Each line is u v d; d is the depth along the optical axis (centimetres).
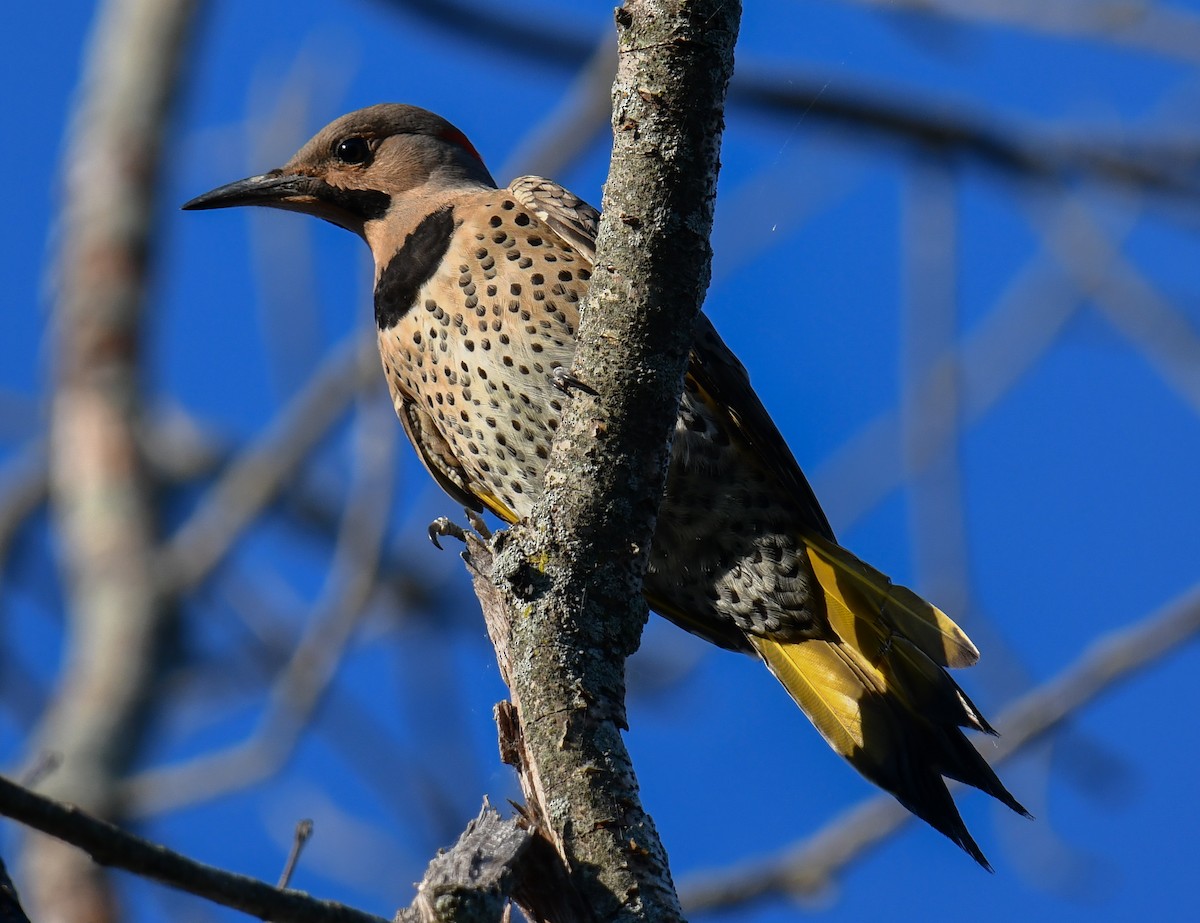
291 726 1152
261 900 526
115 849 504
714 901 1080
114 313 1620
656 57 665
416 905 632
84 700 1398
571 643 693
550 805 671
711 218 684
